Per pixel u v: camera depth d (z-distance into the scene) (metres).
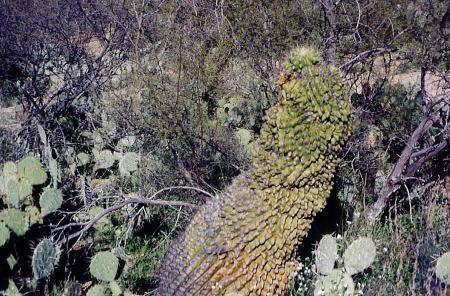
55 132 6.42
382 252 3.99
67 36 8.40
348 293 3.41
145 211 4.73
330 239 3.56
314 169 3.21
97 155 5.91
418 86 6.55
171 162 5.18
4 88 8.75
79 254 4.51
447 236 4.14
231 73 5.95
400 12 5.84
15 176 4.29
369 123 5.39
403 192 4.69
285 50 5.79
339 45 5.41
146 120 5.27
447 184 4.96
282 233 3.25
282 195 3.22
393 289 3.61
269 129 3.21
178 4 5.59
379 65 6.44
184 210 4.85
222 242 3.25
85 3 8.35
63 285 4.02
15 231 3.92
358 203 4.61
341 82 3.24
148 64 5.39
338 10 5.88
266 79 5.84
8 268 3.82
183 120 5.01
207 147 5.29
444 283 3.60
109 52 7.92
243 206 3.24
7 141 6.17
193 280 3.28
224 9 5.84
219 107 6.16
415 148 4.88
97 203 5.00
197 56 5.31
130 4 7.02
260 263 3.26
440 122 4.56
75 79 7.39
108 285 3.69
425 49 5.19
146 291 4.10
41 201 4.14
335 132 3.23
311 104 3.14
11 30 8.52
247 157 5.32
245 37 5.73
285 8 5.79
